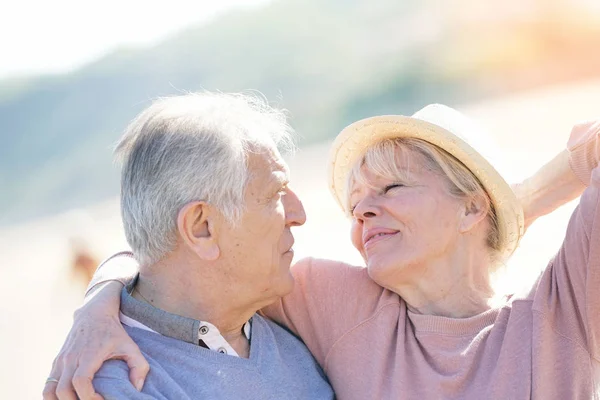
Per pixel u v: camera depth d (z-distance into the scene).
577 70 37.97
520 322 2.76
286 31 64.56
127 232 2.75
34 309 12.30
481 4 52.03
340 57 54.88
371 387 2.86
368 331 2.93
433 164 2.91
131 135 2.75
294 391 2.81
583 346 2.72
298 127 41.69
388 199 2.89
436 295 2.92
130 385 2.51
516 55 43.19
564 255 2.76
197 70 65.12
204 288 2.74
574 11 46.09
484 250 2.99
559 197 3.14
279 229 2.77
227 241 2.69
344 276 3.04
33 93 69.38
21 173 57.50
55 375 2.56
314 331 3.03
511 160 13.73
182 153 2.64
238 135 2.70
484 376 2.75
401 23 57.72
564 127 17.38
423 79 42.94
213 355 2.71
